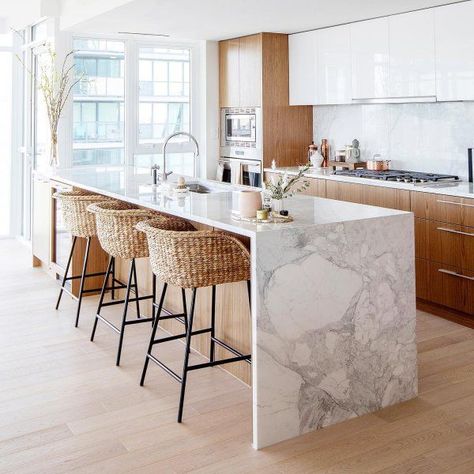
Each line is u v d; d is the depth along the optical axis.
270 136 6.34
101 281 5.12
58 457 2.60
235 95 6.68
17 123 7.44
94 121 6.79
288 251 2.71
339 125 6.25
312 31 5.94
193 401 3.13
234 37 6.55
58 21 6.18
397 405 3.09
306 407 2.82
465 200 4.16
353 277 2.93
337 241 2.86
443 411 3.01
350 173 5.37
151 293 4.39
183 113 7.30
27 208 7.27
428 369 3.52
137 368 3.56
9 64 7.44
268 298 2.68
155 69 7.03
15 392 3.24
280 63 6.29
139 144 7.04
